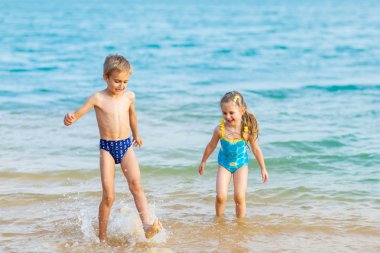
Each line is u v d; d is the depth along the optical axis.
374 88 17.98
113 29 43.06
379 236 6.45
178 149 10.66
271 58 27.12
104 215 6.36
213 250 6.04
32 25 46.09
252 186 8.49
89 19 55.53
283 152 10.48
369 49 30.39
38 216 7.17
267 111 14.37
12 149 10.55
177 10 80.06
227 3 119.44
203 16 63.09
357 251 5.99
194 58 26.88
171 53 28.77
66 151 10.50
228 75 21.62
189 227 6.76
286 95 16.81
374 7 87.88
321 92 17.31
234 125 7.13
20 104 15.34
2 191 8.17
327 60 26.38
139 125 12.70
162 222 6.93
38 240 6.33
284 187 8.42
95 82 19.72
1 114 13.90
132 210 7.38
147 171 9.26
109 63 6.13
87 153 10.40
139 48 30.91
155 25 47.88
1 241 6.28
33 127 12.46
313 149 10.68
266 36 38.03
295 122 13.05
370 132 11.99
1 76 20.89
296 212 7.33
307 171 9.33
